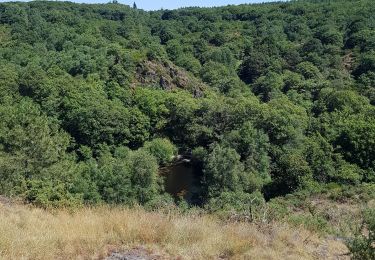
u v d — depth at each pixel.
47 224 8.62
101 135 64.12
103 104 68.69
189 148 65.81
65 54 93.38
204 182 43.34
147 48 100.56
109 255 7.25
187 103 69.62
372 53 96.12
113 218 8.79
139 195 36.66
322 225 12.72
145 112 71.81
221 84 98.06
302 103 80.69
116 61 86.56
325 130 53.28
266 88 93.50
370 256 7.19
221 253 8.00
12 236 7.20
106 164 40.72
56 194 16.03
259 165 48.47
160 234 8.21
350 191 26.31
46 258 6.61
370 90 78.06
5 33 116.00
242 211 12.38
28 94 72.94
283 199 28.55
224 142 53.78
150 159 39.84
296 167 40.72
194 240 8.34
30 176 27.69
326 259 9.07
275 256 8.25
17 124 32.62
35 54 97.00
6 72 76.75
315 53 106.69
